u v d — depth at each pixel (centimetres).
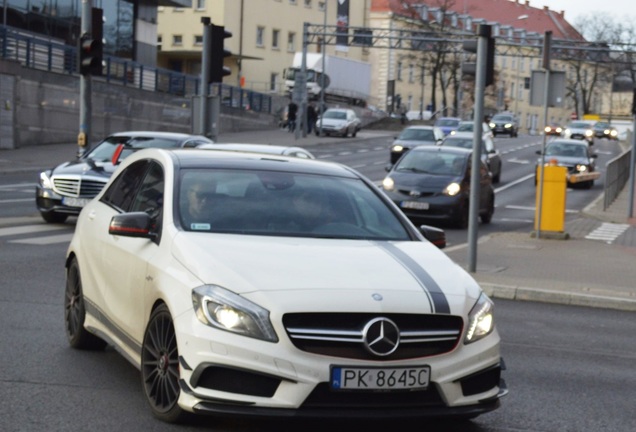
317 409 610
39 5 5331
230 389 612
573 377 927
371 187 833
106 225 842
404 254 712
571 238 2336
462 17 12119
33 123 4709
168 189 761
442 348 636
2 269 1412
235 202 755
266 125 7675
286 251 684
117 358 880
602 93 12975
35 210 2377
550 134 9956
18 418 684
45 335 971
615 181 3847
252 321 609
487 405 658
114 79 5481
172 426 671
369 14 11200
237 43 9238
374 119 9431
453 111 10038
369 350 611
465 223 2591
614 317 1351
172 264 682
